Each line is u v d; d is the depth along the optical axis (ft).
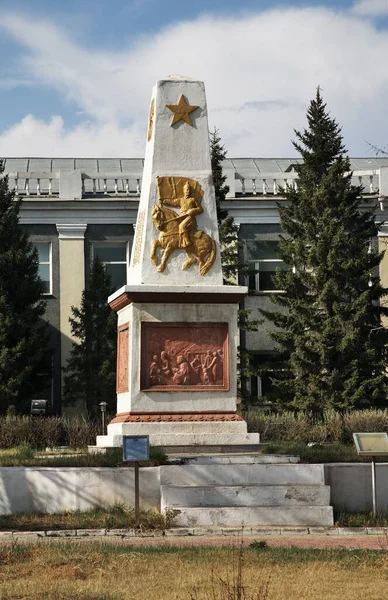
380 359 146.61
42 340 152.35
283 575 51.29
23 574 52.39
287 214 154.30
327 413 130.93
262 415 126.31
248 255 174.19
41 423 118.21
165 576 51.16
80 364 156.46
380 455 73.41
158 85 91.66
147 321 87.10
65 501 73.10
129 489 73.26
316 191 149.69
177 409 86.79
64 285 172.55
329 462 78.33
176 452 84.02
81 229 173.37
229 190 167.63
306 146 154.81
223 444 85.35
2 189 157.28
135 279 91.56
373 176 178.91
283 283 149.38
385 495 74.90
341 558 55.47
